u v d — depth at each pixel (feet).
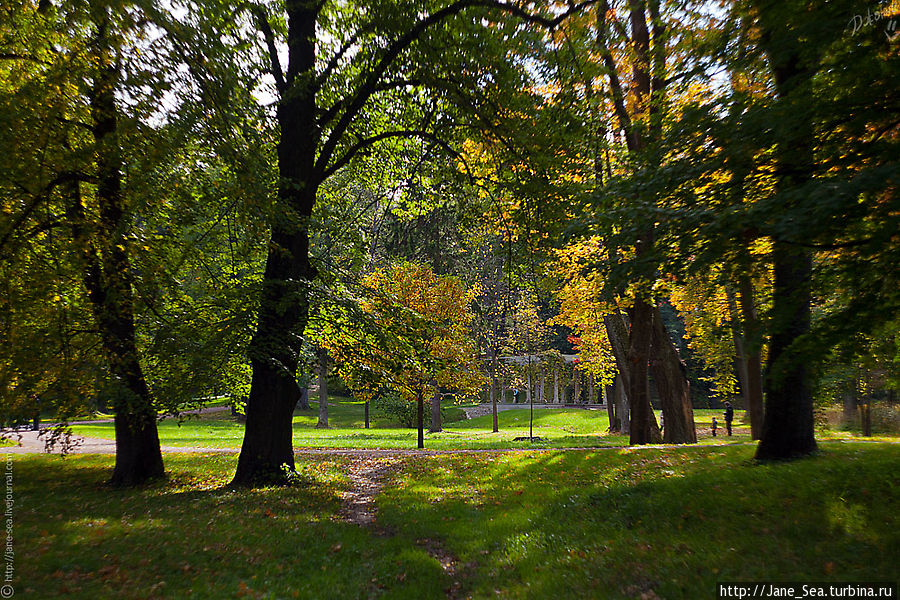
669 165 25.84
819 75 21.56
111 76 26.78
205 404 35.88
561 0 37.78
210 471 45.70
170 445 71.77
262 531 25.93
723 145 23.59
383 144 52.75
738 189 23.50
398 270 65.92
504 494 35.96
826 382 74.08
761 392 56.34
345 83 46.37
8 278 28.76
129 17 25.70
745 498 26.48
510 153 39.06
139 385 38.42
